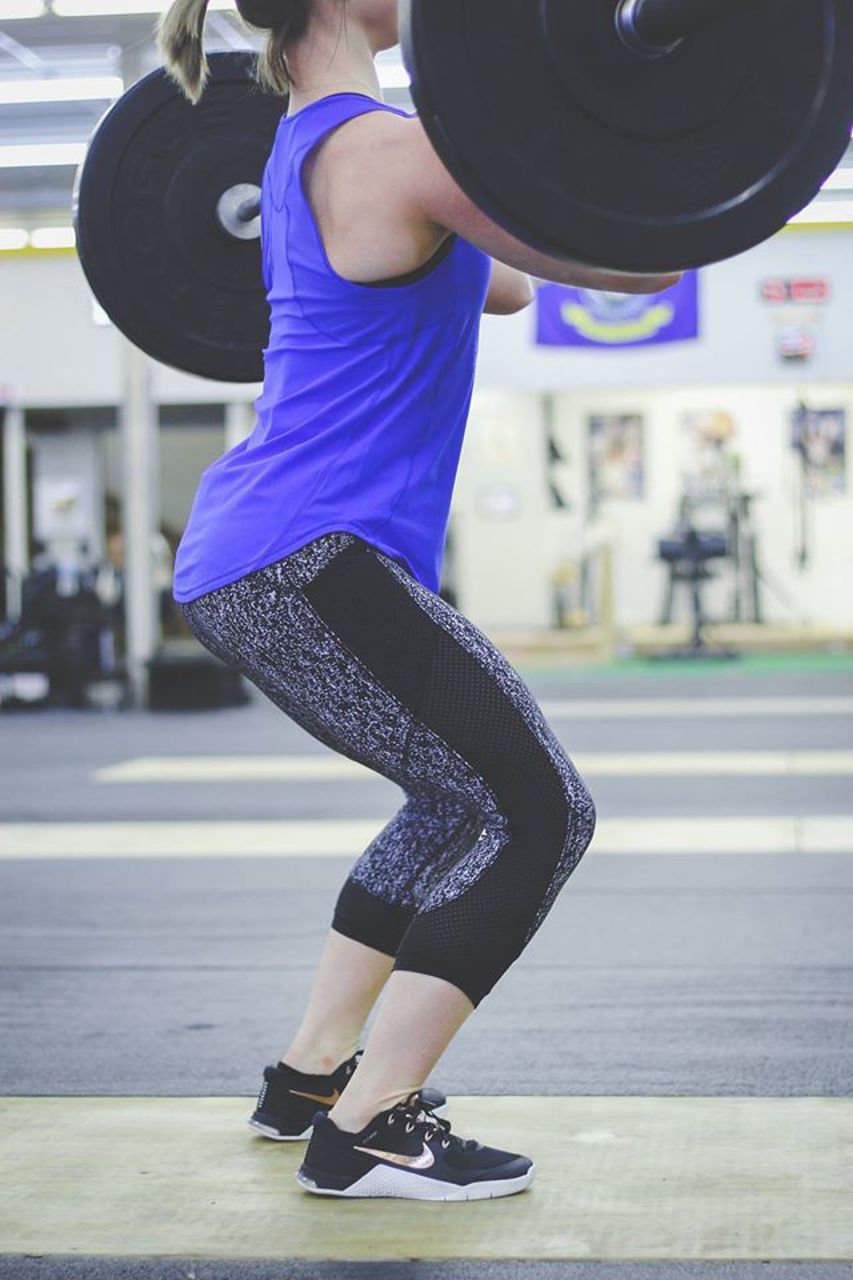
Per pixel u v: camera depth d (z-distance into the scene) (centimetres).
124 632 1750
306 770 1013
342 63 280
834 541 2056
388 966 319
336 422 273
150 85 335
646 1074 375
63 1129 335
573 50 230
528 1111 343
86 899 613
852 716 1273
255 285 343
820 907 576
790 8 238
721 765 993
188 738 1234
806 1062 384
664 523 2070
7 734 1287
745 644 1945
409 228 261
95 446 1817
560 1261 262
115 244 339
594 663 1858
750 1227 274
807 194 243
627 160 235
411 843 312
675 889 613
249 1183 300
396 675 270
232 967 499
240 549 273
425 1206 285
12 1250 270
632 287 260
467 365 283
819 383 1648
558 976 481
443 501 285
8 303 1719
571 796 274
